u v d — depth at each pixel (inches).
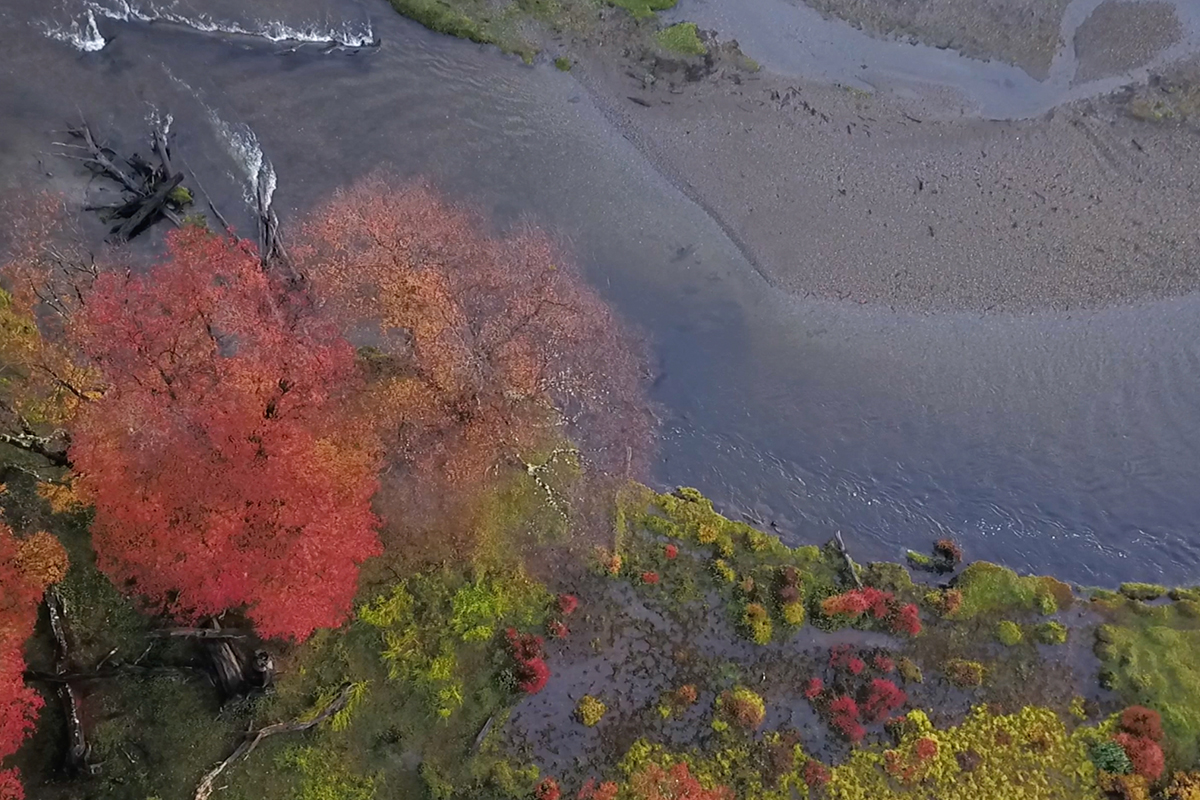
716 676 1103.6
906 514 1237.1
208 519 849.5
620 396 1232.8
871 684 1103.0
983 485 1259.8
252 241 1202.6
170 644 1007.0
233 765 982.4
